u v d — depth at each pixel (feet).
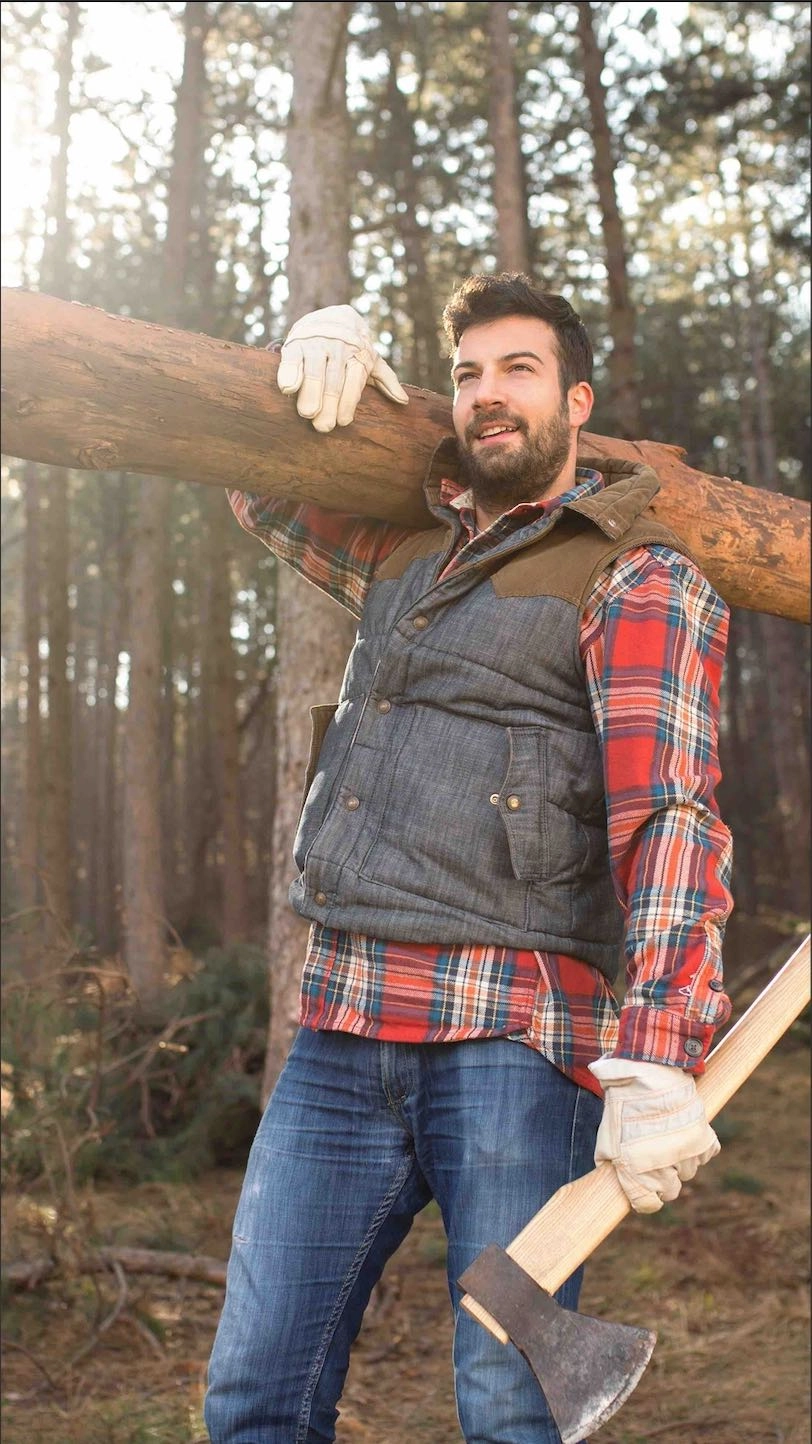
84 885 79.87
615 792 5.09
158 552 34.71
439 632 5.50
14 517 58.23
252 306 50.72
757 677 85.92
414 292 50.60
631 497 5.54
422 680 5.47
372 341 5.90
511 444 5.68
